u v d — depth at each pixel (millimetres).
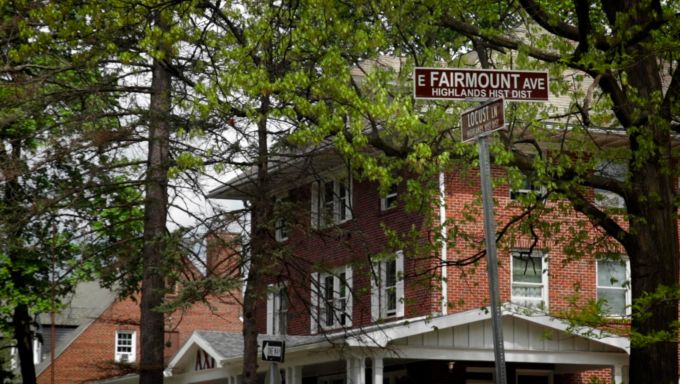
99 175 32562
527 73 15141
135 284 37469
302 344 37188
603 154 23641
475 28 23453
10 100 31812
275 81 23875
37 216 32812
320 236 31812
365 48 23406
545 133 25094
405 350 35656
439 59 25469
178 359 49438
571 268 41062
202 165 27234
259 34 24609
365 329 35156
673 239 22266
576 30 23016
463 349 36250
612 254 25062
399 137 25281
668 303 21625
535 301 40438
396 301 40750
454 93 15023
